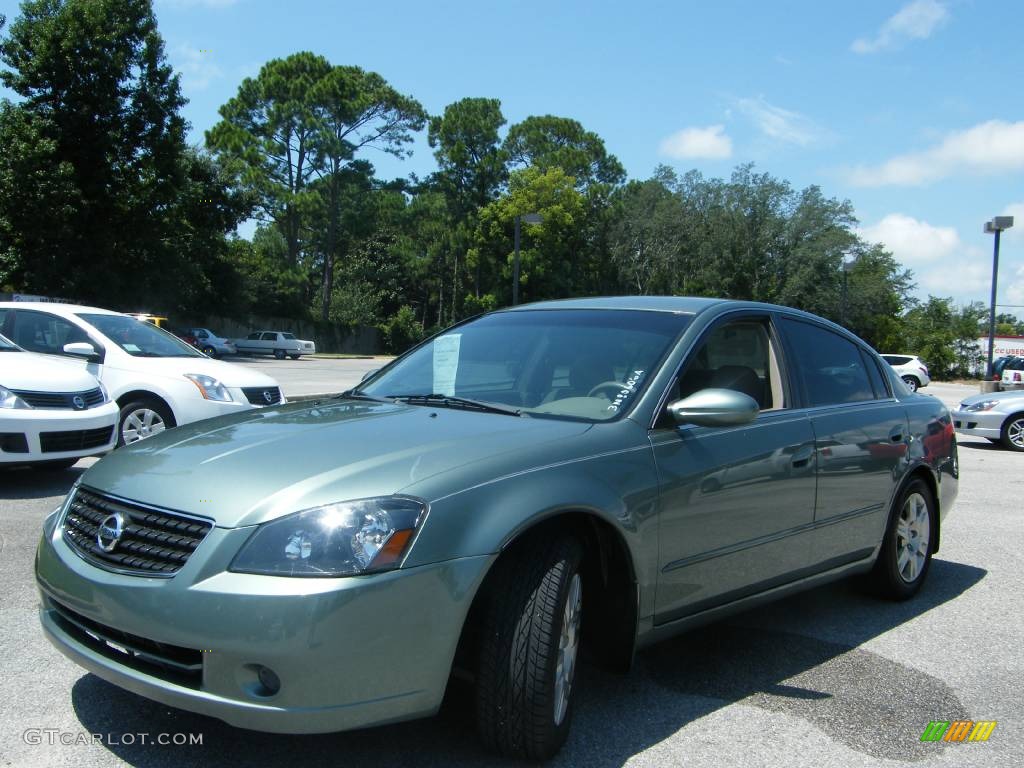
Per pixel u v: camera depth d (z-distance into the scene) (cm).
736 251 6159
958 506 810
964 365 5500
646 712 333
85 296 3734
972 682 375
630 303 418
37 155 3419
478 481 275
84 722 305
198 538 257
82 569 273
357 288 7219
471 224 6681
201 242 4566
